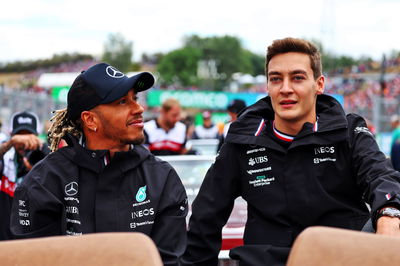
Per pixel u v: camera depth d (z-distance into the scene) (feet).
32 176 7.94
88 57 290.35
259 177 8.55
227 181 8.84
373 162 7.99
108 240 4.42
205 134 44.16
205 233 8.88
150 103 108.37
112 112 7.91
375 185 7.69
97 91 7.88
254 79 201.16
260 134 8.58
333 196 8.29
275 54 8.48
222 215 8.98
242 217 13.34
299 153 8.34
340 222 8.21
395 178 7.74
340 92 150.92
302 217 8.23
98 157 7.83
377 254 4.17
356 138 8.34
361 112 79.25
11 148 14.35
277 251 8.16
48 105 64.95
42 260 4.32
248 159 8.66
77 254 4.35
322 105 8.84
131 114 7.98
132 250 4.37
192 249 8.91
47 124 36.40
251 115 8.84
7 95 56.95
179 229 7.83
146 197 7.82
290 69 8.32
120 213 7.72
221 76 293.84
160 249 7.60
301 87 8.33
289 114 8.31
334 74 183.42
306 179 8.26
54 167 7.94
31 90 136.87
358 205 8.49
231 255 8.69
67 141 8.41
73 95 8.09
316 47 8.64
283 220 8.34
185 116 44.45
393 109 69.05
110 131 7.96
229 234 12.38
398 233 7.07
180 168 15.43
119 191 7.81
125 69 271.49
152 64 339.77
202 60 293.84
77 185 7.83
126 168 7.82
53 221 7.82
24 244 4.39
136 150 8.01
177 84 287.28
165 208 7.80
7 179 14.26
